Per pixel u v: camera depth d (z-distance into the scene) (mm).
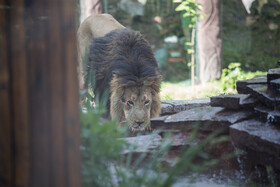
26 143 3461
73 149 3639
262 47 31500
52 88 3477
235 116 7527
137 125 10836
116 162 7094
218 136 7574
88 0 21125
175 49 31891
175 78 27812
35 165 3482
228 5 34344
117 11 33781
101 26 13992
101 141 5172
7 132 3475
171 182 5094
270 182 6473
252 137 6422
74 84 3600
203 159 7523
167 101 12289
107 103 11672
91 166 4836
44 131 3479
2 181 3525
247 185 6672
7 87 3443
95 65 12039
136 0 34156
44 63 3453
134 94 10906
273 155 6289
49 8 3453
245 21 33750
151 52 12336
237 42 32250
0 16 3424
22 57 3426
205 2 21484
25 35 3432
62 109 3525
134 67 11219
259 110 7234
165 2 34062
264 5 34531
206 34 21641
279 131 6477
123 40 11914
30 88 3443
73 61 3586
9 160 3492
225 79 17500
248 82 8484
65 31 3504
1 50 3432
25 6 3432
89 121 5211
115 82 10984
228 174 7141
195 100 12102
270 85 7375
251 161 6883
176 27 33406
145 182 5340
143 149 7125
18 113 3451
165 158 6914
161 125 8188
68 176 3617
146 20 33875
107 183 5273
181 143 7504
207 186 6484
